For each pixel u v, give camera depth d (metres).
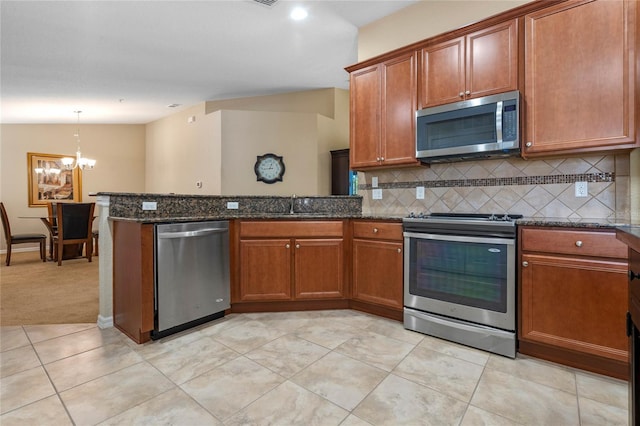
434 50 2.59
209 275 2.65
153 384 1.77
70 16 2.99
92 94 5.19
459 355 2.10
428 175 2.94
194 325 2.59
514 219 2.19
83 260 5.55
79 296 3.43
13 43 3.45
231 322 2.67
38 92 4.95
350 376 1.85
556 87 2.11
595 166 2.22
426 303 2.41
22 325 2.64
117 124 7.50
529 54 2.19
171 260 2.41
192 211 2.94
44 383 1.78
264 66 4.33
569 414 1.52
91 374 1.88
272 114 5.34
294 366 1.96
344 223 2.91
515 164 2.52
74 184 7.09
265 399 1.64
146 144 7.68
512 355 2.05
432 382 1.79
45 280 4.12
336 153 5.25
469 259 2.22
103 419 1.49
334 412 1.54
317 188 5.20
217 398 1.65
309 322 2.66
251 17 3.13
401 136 2.78
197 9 2.97
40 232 6.73
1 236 6.36
